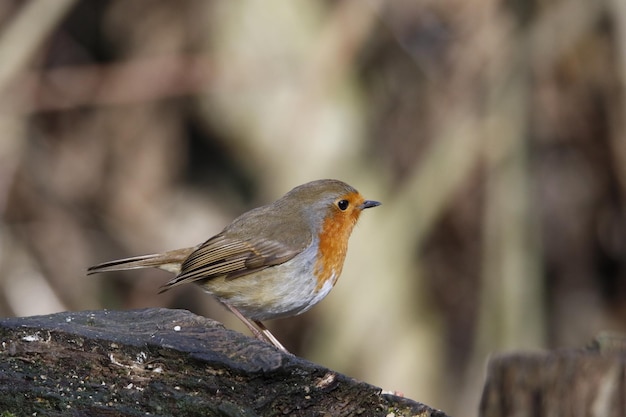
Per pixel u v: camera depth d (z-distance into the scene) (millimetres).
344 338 12320
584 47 13391
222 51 13562
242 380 5133
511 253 11664
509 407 7152
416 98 13516
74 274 13516
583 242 14172
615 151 13602
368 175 13289
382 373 12391
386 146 13539
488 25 12641
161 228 13828
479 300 12688
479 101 12258
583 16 12352
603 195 14062
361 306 12305
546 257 14172
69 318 5500
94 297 13555
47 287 13117
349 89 13461
